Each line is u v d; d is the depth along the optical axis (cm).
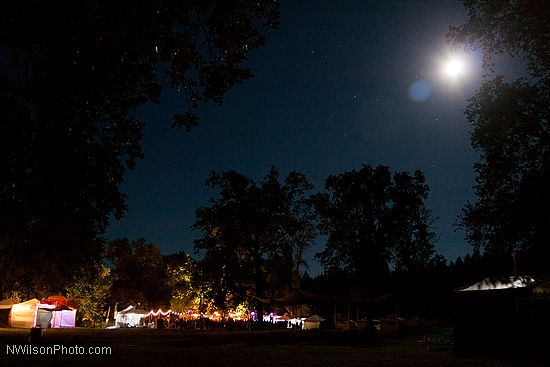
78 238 2816
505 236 2172
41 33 839
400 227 5025
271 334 3519
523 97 1989
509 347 1847
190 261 5722
